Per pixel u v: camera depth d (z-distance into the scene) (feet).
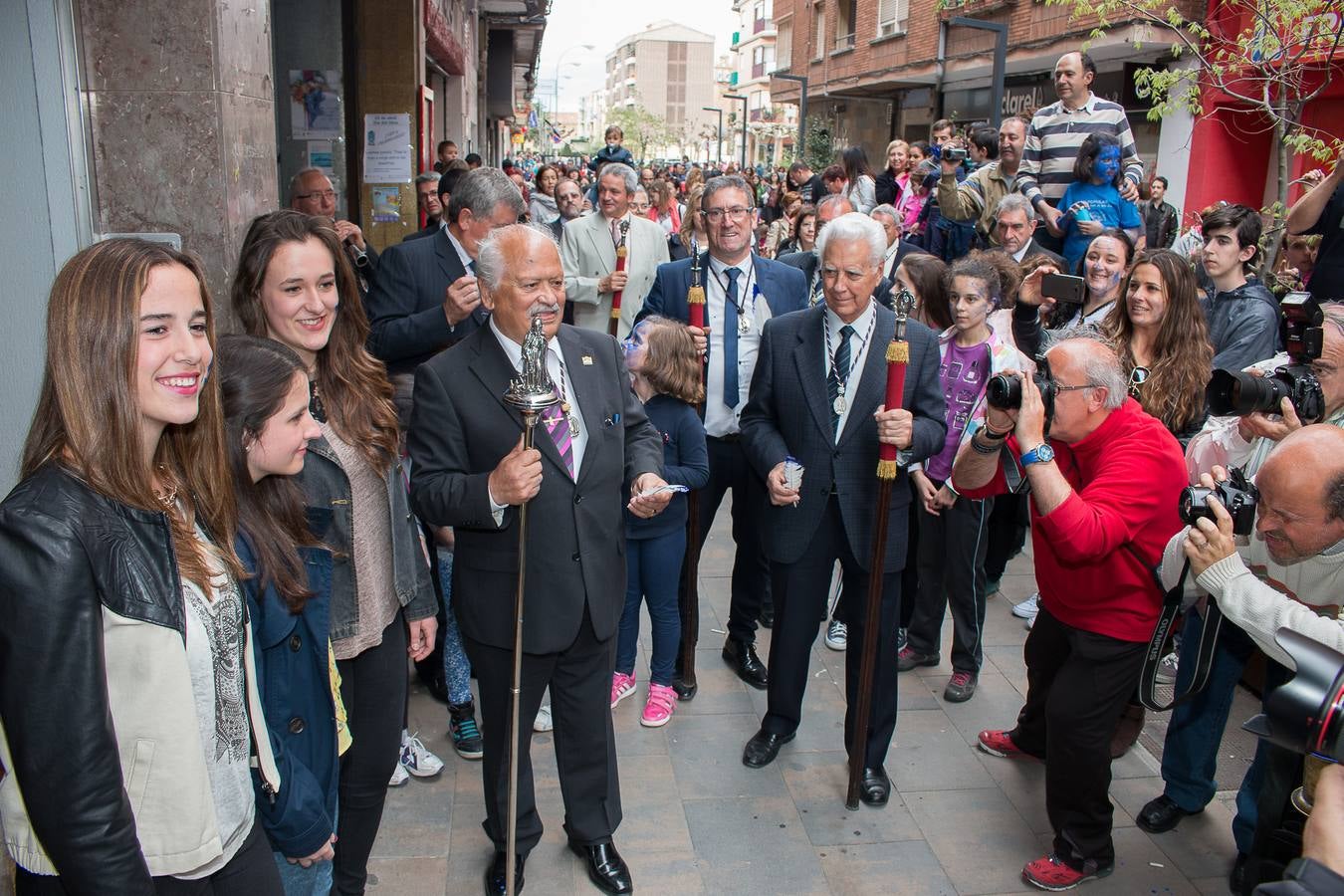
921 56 60.95
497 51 85.10
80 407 5.20
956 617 13.42
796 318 11.38
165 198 10.85
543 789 11.29
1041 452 9.04
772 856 10.30
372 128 27.25
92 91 10.53
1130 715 11.86
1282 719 4.75
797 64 90.22
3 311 9.77
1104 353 9.44
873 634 10.48
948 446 13.08
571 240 18.44
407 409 10.91
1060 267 15.16
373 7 27.78
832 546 11.22
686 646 13.28
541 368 7.72
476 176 12.41
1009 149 21.13
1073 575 9.62
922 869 10.19
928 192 26.08
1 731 5.12
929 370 11.06
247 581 6.60
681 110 362.53
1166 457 9.29
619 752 12.11
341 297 8.30
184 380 5.51
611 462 9.23
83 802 4.95
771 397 11.48
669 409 12.41
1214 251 13.97
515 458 7.88
